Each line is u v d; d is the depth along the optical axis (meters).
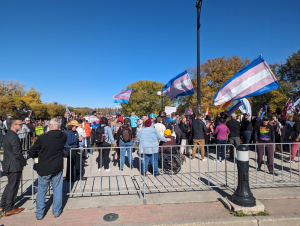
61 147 3.53
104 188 4.85
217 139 7.39
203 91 31.45
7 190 3.59
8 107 34.03
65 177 5.77
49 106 50.81
